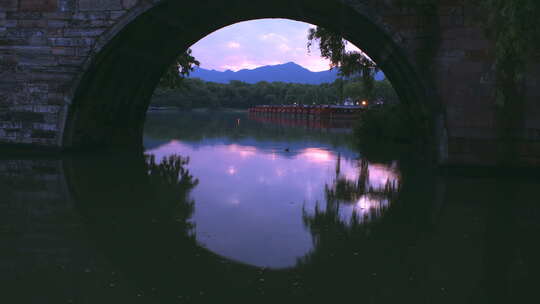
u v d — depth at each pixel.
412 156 13.05
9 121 12.00
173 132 22.67
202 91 125.88
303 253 4.30
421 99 11.06
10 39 11.84
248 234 4.92
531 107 9.74
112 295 3.18
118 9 11.24
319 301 3.18
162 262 3.93
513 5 6.88
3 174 8.48
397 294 3.35
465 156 9.95
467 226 5.38
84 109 12.40
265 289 3.38
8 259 3.88
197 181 8.32
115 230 4.92
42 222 5.16
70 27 11.54
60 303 3.03
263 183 8.22
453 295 3.35
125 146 14.70
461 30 9.95
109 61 12.12
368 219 5.67
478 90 9.95
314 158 12.16
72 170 9.24
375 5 10.17
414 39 10.12
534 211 6.22
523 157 9.79
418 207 6.39
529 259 4.19
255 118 51.81
